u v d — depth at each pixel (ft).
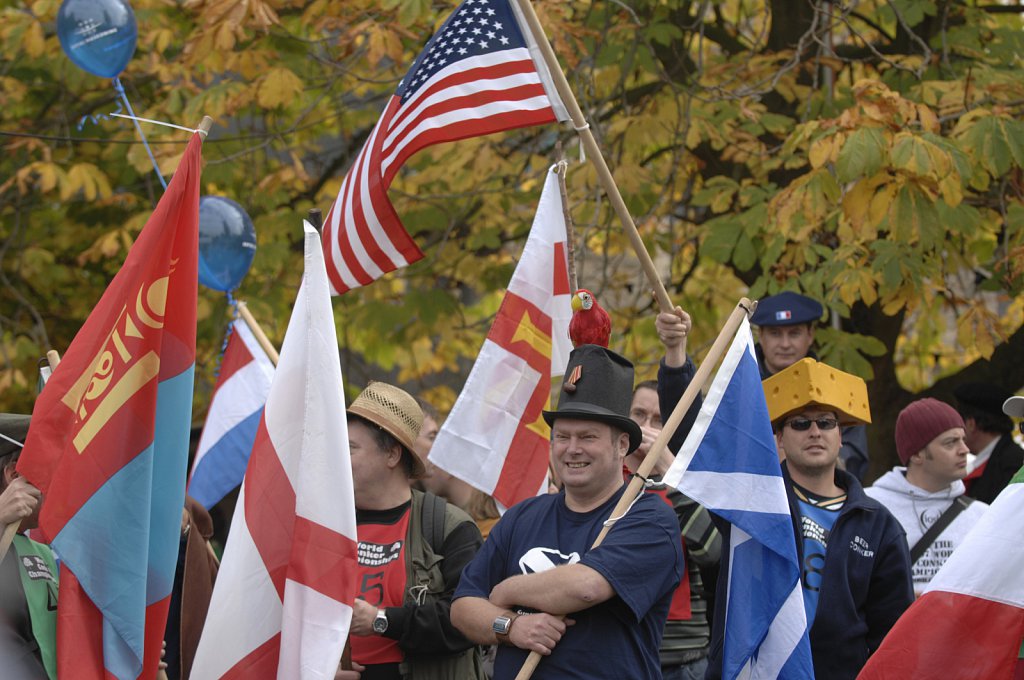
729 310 114.11
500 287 111.24
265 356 67.77
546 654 45.50
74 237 119.96
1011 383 102.12
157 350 47.06
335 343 48.29
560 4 91.20
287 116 114.32
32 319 125.08
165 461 47.62
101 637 45.80
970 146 80.28
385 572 53.98
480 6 56.13
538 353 61.41
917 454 66.44
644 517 47.09
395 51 90.07
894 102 81.30
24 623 46.78
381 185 57.11
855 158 77.20
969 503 66.69
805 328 74.38
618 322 110.11
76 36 72.13
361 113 114.73
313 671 45.85
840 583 54.49
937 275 85.76
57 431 45.85
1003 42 98.17
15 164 116.88
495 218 107.76
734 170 104.06
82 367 46.52
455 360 127.34
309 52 104.99
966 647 44.62
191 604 56.90
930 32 101.76
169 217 47.57
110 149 115.14
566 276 62.39
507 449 60.39
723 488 50.14
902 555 55.21
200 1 93.30
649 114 98.53
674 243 107.24
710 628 61.52
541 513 49.47
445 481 73.72
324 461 47.55
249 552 47.57
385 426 54.85
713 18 118.73
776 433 58.44
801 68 102.58
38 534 52.11
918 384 124.88
